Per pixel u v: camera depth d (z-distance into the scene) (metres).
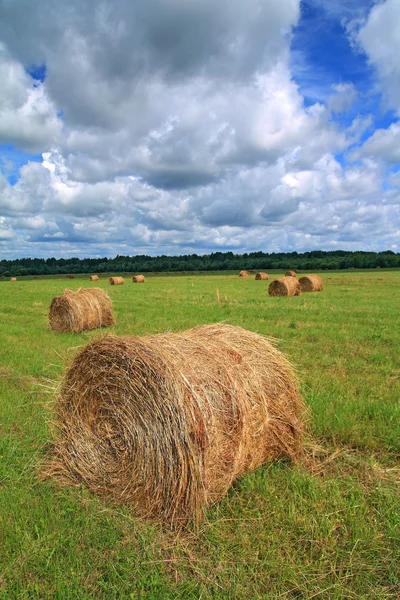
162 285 40.59
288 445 4.62
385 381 7.38
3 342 11.27
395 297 24.53
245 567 3.11
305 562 3.13
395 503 3.74
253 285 38.56
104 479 4.17
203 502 3.67
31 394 6.84
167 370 3.85
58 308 13.38
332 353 9.66
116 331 12.88
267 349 4.95
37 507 3.80
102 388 4.29
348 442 5.04
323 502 3.78
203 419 3.72
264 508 3.75
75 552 3.24
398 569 3.06
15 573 3.06
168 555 3.28
